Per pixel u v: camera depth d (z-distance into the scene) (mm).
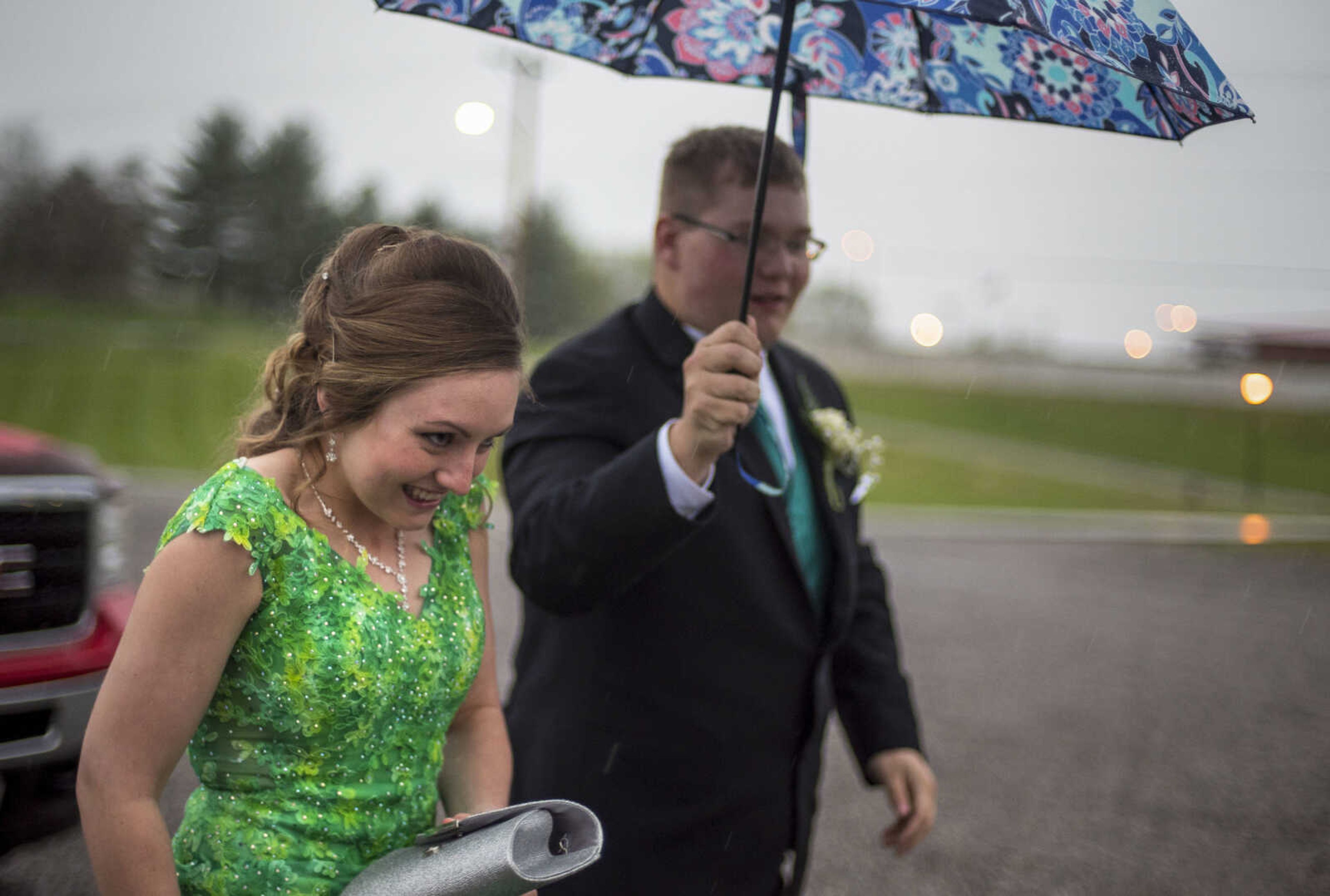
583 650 1771
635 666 1738
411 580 1372
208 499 1195
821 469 1980
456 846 1210
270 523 1216
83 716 2697
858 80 1997
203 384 21953
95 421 15859
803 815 1868
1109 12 1283
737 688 1753
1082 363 35156
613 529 1525
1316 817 4137
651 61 2021
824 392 2188
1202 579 9320
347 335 1216
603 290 64750
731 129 1908
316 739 1258
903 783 1966
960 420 28469
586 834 1234
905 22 1912
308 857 1268
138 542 7531
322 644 1238
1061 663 6246
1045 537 11570
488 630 1563
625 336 1917
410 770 1364
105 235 58406
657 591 1740
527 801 1781
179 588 1162
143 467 12320
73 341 32969
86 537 2805
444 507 1456
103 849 1148
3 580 2629
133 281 59562
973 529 11891
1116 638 6965
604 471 1592
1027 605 7844
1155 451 23156
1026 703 5449
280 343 1446
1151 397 31344
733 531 1780
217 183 62156
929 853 3682
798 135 2027
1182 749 4855
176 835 1326
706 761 1729
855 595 1955
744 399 1497
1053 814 4070
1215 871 3646
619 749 1729
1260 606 8250
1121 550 10852
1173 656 6559
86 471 2932
